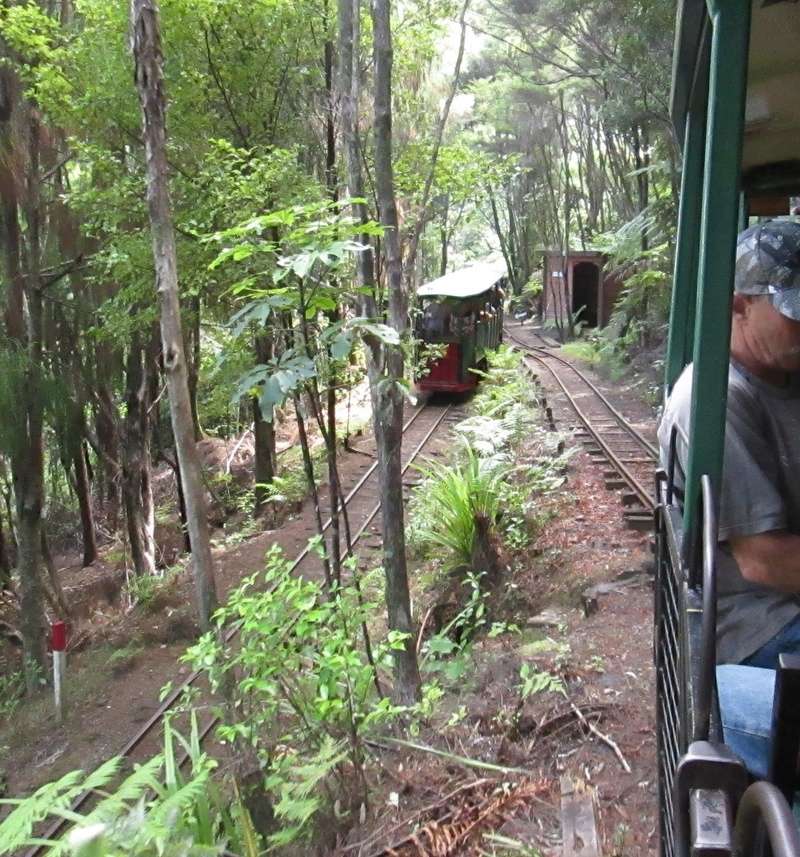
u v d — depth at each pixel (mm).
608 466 10969
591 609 6656
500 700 5027
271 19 9289
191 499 3846
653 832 3564
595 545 7996
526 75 25031
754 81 2326
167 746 3688
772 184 2951
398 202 10305
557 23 17000
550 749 4410
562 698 4918
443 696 5477
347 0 5395
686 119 2752
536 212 42000
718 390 1766
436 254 41656
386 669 5879
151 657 9508
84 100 9227
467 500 8406
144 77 3645
